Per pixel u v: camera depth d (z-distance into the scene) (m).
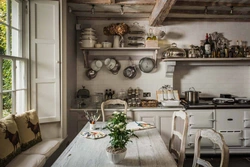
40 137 2.55
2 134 1.84
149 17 3.60
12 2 2.55
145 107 3.33
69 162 1.40
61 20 2.89
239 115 3.29
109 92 3.69
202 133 1.29
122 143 1.40
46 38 2.82
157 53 3.62
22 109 2.70
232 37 3.81
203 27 3.78
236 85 3.92
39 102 2.80
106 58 3.71
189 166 2.98
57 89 2.88
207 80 3.91
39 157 2.06
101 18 3.69
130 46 3.69
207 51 3.62
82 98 3.41
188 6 3.20
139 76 3.73
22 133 2.23
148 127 2.29
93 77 3.71
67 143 3.12
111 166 1.34
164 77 3.73
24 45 2.73
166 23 3.73
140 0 2.95
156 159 1.45
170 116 3.27
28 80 2.75
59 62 2.88
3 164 1.78
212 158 3.27
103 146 1.72
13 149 1.96
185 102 3.48
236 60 3.74
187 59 3.50
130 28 3.72
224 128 3.29
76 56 3.68
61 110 2.91
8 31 2.42
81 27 3.67
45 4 2.80
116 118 1.62
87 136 1.96
